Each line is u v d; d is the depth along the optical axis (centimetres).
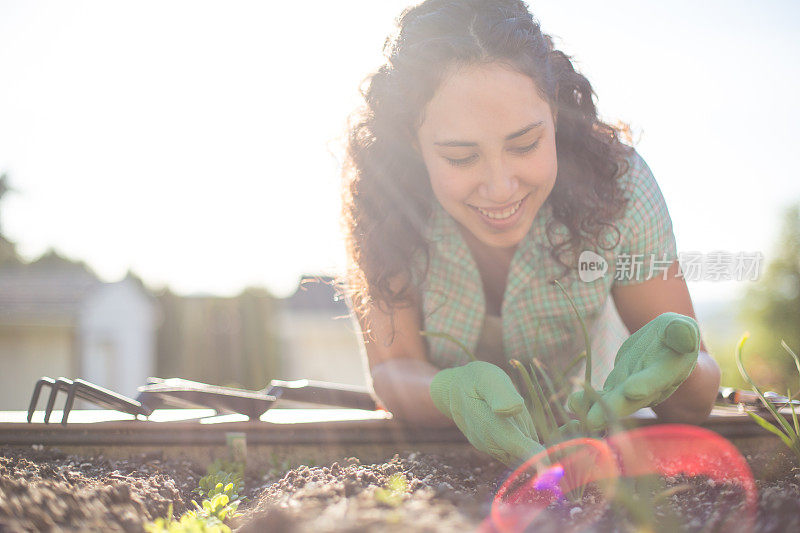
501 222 174
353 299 224
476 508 111
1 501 101
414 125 176
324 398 230
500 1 173
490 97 158
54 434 194
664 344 141
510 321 215
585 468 132
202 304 1777
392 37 186
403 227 204
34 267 2436
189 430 196
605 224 192
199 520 122
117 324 1516
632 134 213
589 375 143
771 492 129
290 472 159
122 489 125
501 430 138
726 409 225
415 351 218
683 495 141
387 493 115
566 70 185
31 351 1348
